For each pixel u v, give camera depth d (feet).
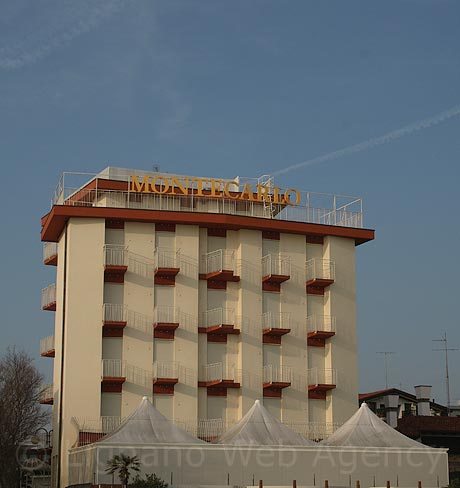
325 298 273.95
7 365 327.47
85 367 245.86
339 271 275.59
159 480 201.67
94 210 253.44
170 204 268.41
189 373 253.24
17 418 316.60
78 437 238.89
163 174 276.82
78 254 251.80
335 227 275.80
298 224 271.08
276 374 262.26
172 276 257.55
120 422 243.60
